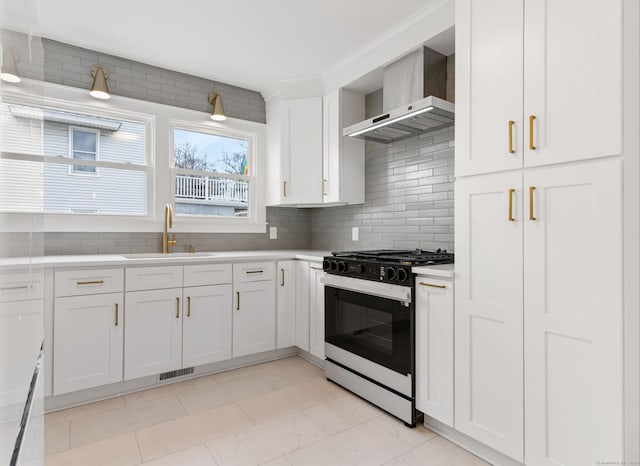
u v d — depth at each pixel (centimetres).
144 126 301
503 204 160
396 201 292
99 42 263
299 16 232
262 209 352
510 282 157
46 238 259
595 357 131
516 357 155
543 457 146
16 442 51
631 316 124
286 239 371
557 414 142
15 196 54
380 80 289
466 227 175
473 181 172
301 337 299
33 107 70
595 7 130
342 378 248
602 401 129
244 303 282
